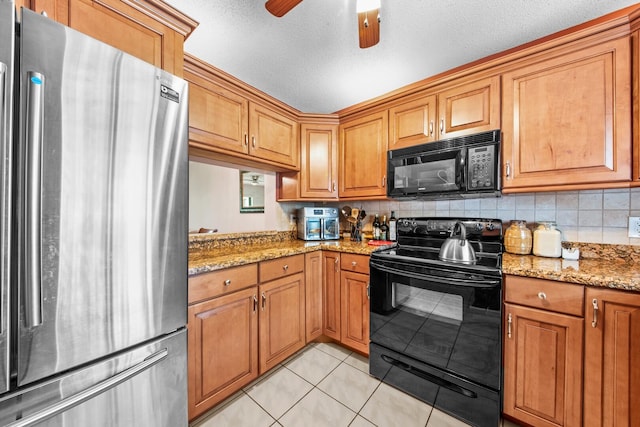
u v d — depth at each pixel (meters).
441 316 1.48
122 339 0.88
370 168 2.16
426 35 1.43
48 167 0.71
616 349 1.05
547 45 1.38
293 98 2.21
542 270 1.22
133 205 0.90
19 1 0.80
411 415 1.43
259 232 2.34
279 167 2.24
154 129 0.96
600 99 1.28
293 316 1.91
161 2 1.10
